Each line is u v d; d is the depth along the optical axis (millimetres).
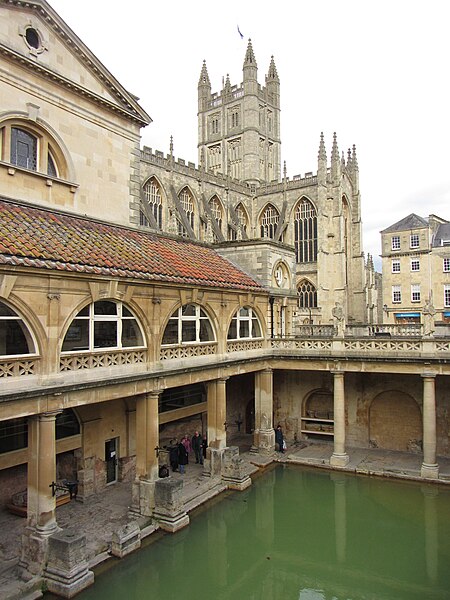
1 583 15578
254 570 18828
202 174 65312
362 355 28844
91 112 26234
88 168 26031
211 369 25625
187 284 23312
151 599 16766
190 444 31422
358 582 17953
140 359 20969
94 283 18562
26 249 16891
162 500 20672
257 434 32062
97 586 16484
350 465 29203
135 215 29031
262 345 31516
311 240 70125
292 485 27016
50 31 23906
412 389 31469
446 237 68875
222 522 22359
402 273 70625
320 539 21109
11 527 19641
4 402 15188
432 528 21938
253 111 89875
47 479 16609
